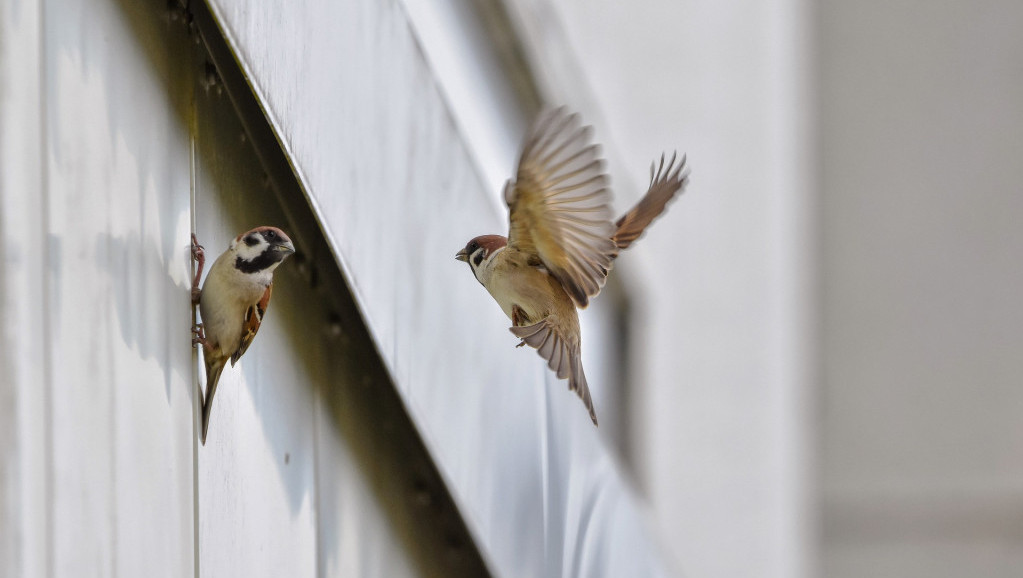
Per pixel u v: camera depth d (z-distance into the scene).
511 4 13.31
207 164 6.25
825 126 22.28
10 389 4.71
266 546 7.02
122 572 5.20
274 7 6.55
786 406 17.75
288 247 5.79
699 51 16.81
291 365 7.59
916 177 22.31
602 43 15.60
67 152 5.07
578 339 4.63
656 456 16.42
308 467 7.79
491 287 4.65
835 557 22.25
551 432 11.52
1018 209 22.19
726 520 16.94
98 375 5.14
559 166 4.28
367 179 8.20
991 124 22.27
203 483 6.07
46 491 4.81
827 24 22.30
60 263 4.97
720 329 17.03
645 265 16.23
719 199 17.09
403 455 9.45
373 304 8.15
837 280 22.30
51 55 5.02
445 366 9.52
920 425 22.30
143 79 5.66
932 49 22.38
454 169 10.20
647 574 13.00
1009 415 22.22
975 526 22.11
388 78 8.85
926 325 22.30
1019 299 22.17
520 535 10.39
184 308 5.80
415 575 9.31
